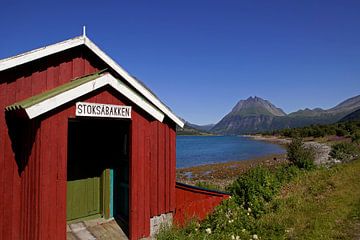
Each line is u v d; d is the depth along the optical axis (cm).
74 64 807
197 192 1020
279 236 845
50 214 645
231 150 7406
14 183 699
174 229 820
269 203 1171
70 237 792
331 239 846
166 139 923
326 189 1439
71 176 886
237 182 1305
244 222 923
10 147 697
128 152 874
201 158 5412
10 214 689
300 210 1098
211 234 816
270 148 7888
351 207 1137
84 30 804
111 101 751
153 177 880
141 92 880
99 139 938
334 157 2981
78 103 691
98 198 943
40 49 723
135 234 787
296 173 1806
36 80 737
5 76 691
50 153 651
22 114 641
